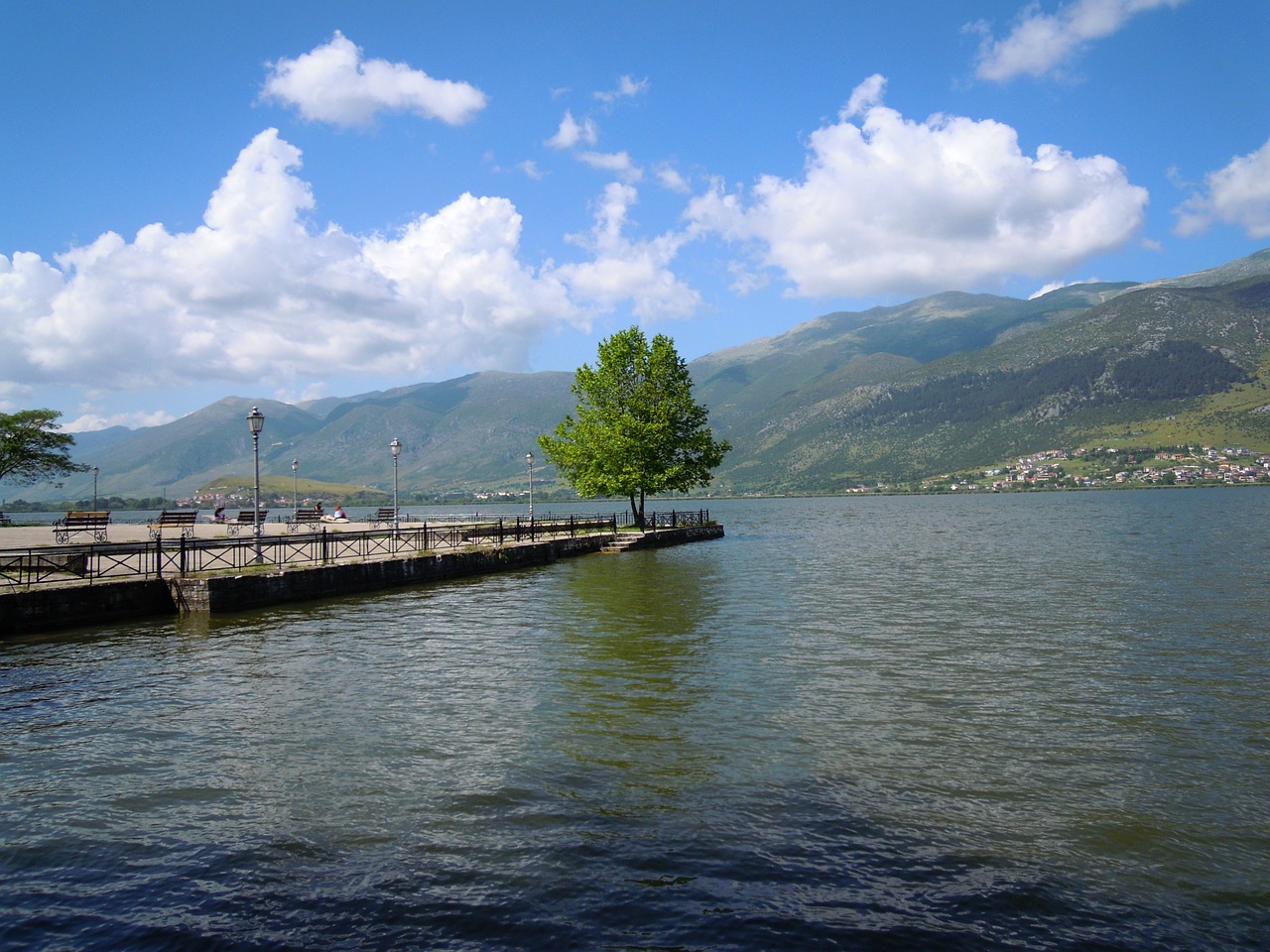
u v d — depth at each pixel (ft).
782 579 117.29
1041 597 94.79
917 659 60.59
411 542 142.41
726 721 44.62
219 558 103.09
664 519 238.48
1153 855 29.04
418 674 56.03
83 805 33.47
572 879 27.09
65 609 74.69
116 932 24.07
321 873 27.63
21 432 190.39
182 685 53.11
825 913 25.04
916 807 33.01
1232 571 117.39
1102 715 45.85
